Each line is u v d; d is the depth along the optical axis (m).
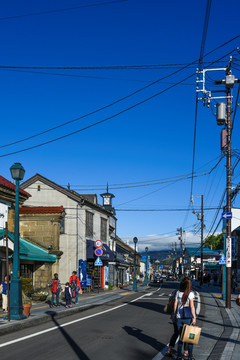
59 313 17.69
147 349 10.16
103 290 42.22
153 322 15.36
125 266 58.41
